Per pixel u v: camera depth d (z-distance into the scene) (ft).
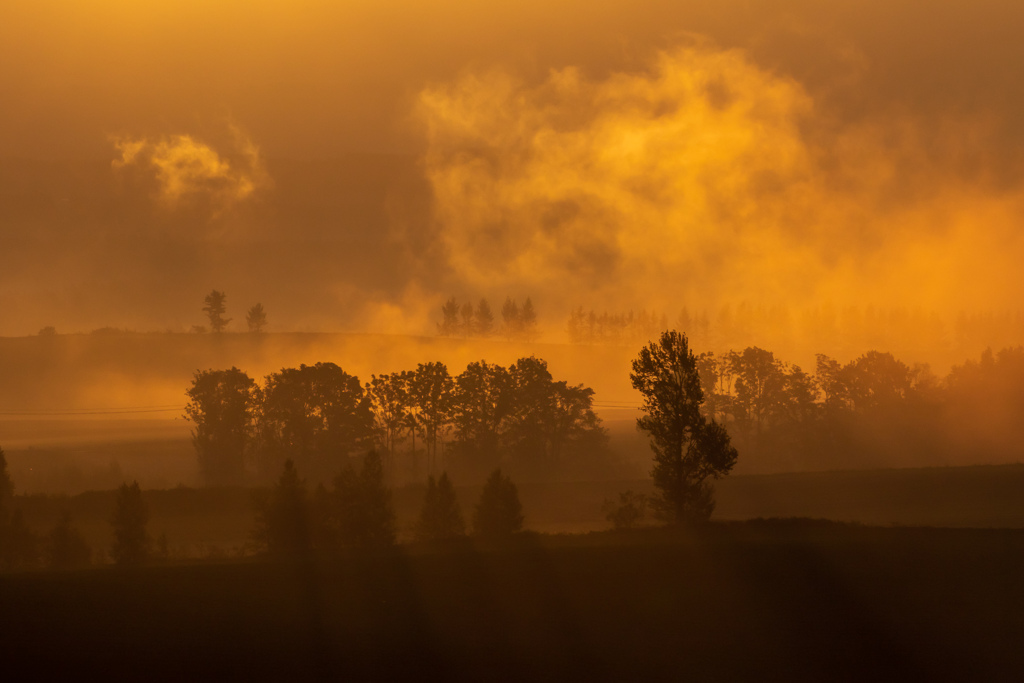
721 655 173.27
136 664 165.07
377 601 207.82
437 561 247.29
